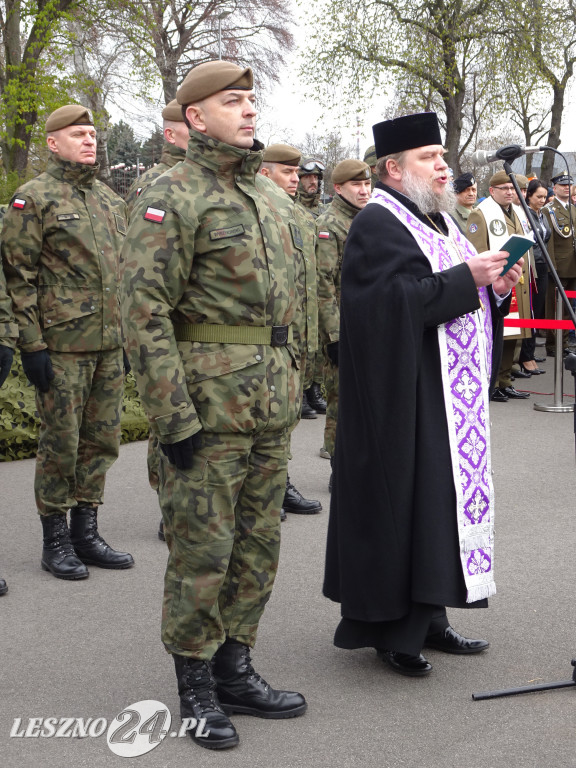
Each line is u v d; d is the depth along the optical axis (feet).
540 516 18.47
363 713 10.57
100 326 15.15
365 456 11.26
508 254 11.18
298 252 10.41
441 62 80.84
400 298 10.98
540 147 11.18
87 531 15.69
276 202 10.32
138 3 66.23
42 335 14.90
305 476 21.67
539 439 25.58
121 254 9.70
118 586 14.71
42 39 60.23
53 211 14.79
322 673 11.64
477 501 11.32
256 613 10.55
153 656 12.12
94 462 15.64
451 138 85.76
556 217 38.73
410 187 11.66
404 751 9.70
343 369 11.59
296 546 16.66
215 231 9.48
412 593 11.03
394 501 11.09
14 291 14.60
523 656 12.08
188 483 9.71
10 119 62.03
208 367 9.59
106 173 76.74
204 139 9.58
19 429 23.12
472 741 9.91
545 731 10.12
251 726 10.29
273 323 9.89
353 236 11.53
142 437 25.77
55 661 11.94
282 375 10.00
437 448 11.21
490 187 30.25
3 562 15.81
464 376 11.43
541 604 13.84
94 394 15.53
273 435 10.22
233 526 9.95
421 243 11.44
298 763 9.48
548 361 41.63
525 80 82.74
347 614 11.47
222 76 9.48
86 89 65.41
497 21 81.56
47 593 14.39
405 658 11.55
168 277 9.36
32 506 19.19
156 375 9.31
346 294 11.38
